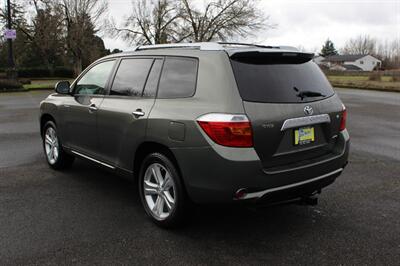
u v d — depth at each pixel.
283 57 3.80
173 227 3.88
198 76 3.62
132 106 4.18
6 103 16.05
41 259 3.32
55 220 4.12
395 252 3.50
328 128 3.90
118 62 4.74
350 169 6.25
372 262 3.32
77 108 5.13
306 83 3.82
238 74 3.43
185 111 3.55
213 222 4.11
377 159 6.95
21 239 3.68
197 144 3.40
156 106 3.89
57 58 51.72
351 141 8.60
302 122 3.57
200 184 3.44
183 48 3.97
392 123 11.31
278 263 3.30
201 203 3.51
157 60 4.17
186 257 3.39
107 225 4.01
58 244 3.59
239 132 3.24
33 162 6.42
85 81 5.25
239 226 4.02
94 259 3.34
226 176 3.28
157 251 3.48
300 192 3.65
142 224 4.04
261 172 3.30
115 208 4.47
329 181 3.97
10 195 4.85
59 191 5.02
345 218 4.26
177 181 3.67
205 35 40.34
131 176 4.32
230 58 3.50
